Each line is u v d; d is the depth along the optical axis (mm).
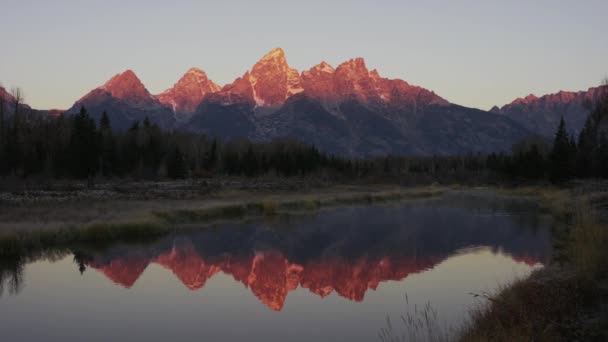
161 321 14953
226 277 21188
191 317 15430
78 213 34562
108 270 22062
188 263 23984
